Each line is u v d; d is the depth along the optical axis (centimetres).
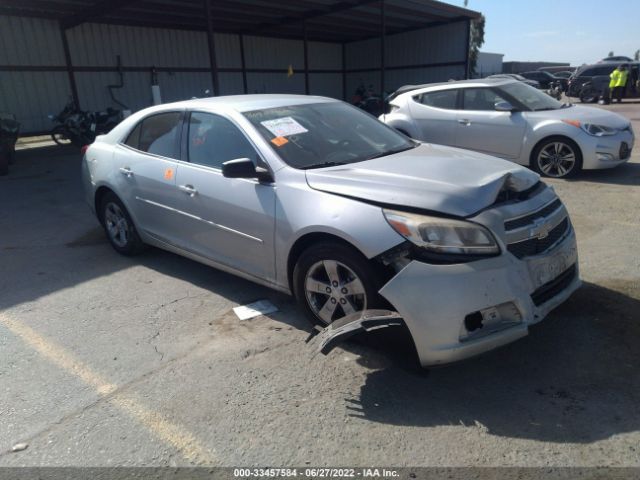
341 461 229
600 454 226
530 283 278
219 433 250
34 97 1571
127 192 468
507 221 280
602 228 529
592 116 748
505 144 796
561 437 237
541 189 326
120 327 362
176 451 239
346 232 287
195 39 2011
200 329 355
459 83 864
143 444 244
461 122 834
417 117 885
